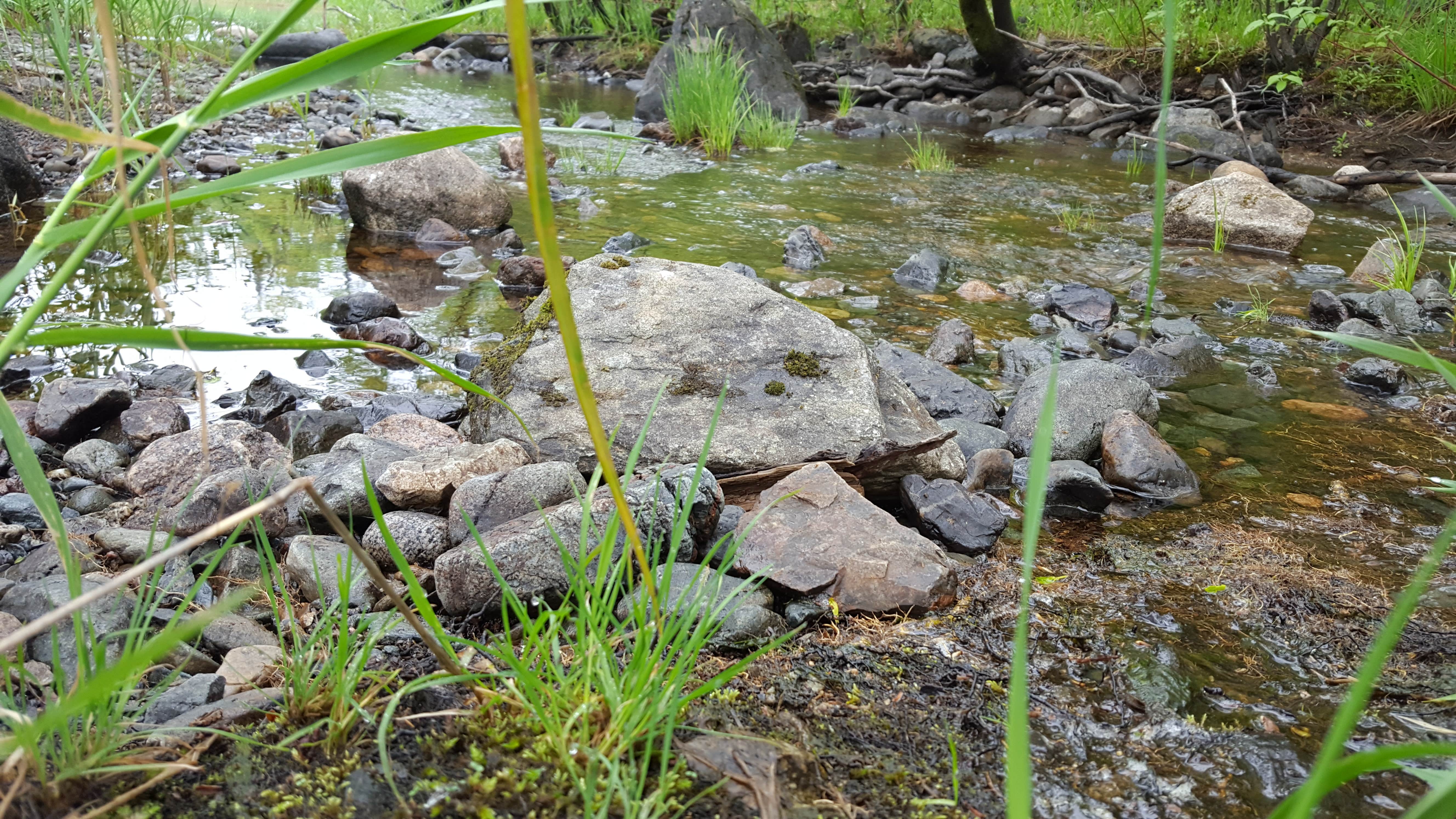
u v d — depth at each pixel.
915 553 2.63
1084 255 6.43
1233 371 4.56
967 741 1.98
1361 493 3.38
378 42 1.34
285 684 1.80
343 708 1.72
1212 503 3.31
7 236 5.68
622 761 1.67
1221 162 9.57
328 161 1.35
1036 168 9.27
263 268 5.52
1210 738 2.04
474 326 4.78
